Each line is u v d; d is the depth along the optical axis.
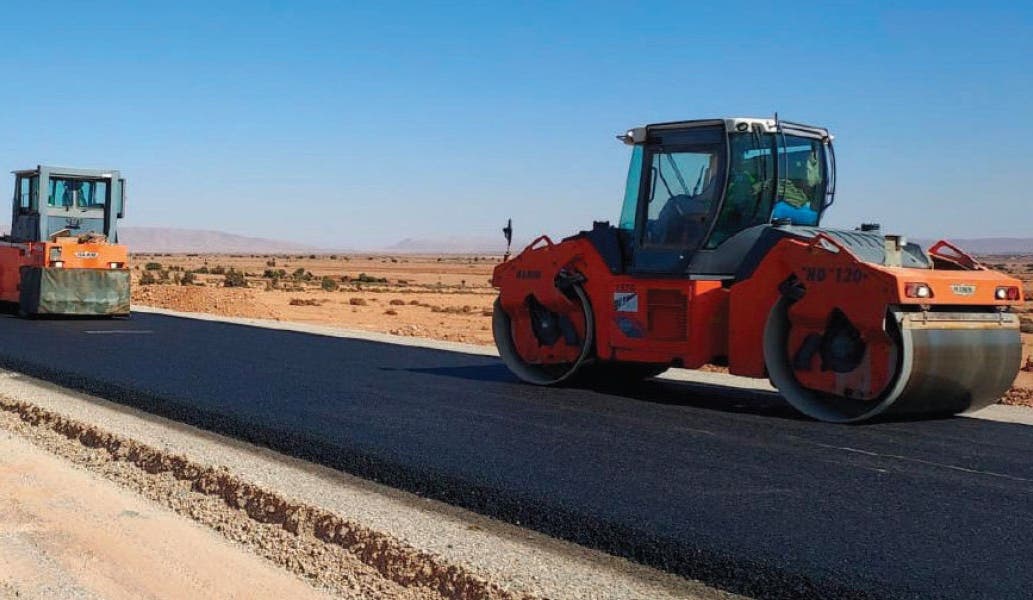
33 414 10.56
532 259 13.42
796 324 10.90
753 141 11.91
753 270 11.22
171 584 5.70
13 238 25.19
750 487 7.48
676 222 12.22
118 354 15.92
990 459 8.61
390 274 108.94
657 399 12.02
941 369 10.10
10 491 7.58
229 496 7.46
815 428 10.05
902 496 7.26
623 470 7.98
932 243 11.89
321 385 12.63
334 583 5.83
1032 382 17.91
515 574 5.69
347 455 8.45
